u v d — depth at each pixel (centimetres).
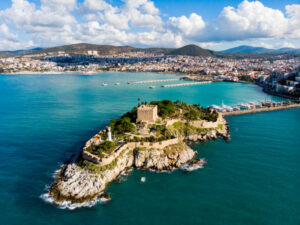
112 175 8981
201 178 9169
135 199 7894
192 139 13050
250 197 8031
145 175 9344
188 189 8475
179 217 7119
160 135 11525
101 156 9131
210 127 13975
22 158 10531
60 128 14762
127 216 7119
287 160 10675
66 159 10419
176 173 9525
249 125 16462
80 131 14212
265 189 8481
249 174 9469
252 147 12169
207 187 8588
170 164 10088
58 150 11375
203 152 11512
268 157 10981
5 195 7906
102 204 7619
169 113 14275
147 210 7394
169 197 8019
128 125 11819
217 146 12294
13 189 8225
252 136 13925
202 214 7238
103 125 15475
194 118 14612
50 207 7406
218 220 7006
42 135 13438
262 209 7450
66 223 6800
